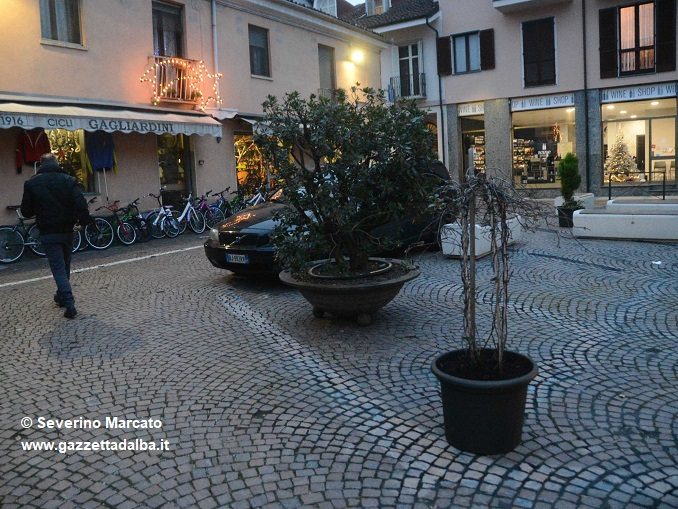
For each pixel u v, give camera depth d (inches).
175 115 621.0
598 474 135.7
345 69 929.5
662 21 849.5
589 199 639.1
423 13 989.8
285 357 222.2
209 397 187.9
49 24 537.0
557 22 918.4
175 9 660.7
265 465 145.8
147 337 252.5
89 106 559.8
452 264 394.0
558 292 306.5
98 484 139.7
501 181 154.3
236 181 748.0
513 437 145.9
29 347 243.4
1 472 146.6
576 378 193.0
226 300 313.6
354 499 130.1
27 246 494.3
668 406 169.8
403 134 242.8
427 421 165.6
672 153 876.0
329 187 239.3
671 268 352.8
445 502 127.7
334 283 245.1
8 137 510.9
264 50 777.6
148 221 579.5
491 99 984.9
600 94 906.7
